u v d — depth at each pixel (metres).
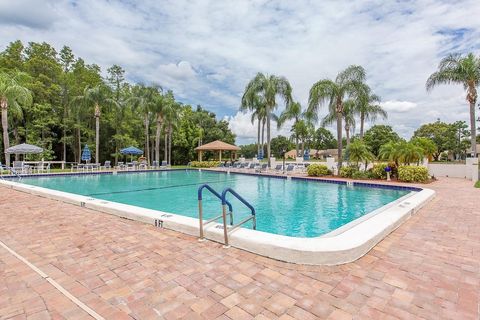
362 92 15.58
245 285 2.60
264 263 3.09
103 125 26.95
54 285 2.59
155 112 25.11
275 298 2.37
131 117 28.39
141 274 2.83
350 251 3.08
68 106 23.58
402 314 2.13
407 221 5.03
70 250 3.50
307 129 27.92
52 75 23.39
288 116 26.52
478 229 4.50
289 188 12.38
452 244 3.74
